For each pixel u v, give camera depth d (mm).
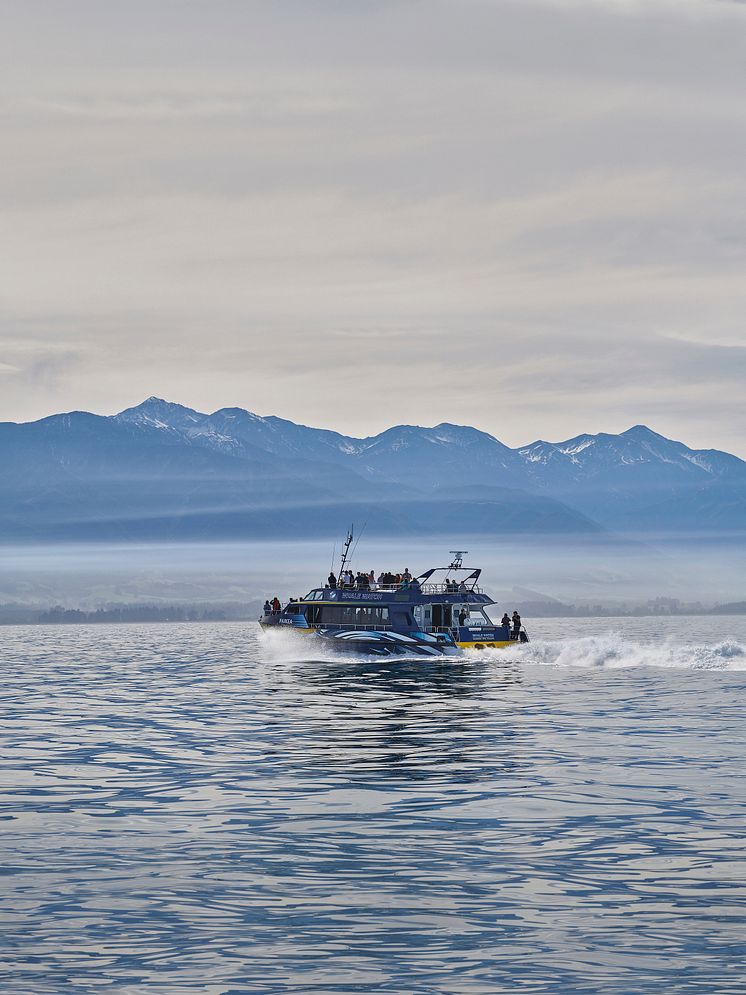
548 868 39031
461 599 151625
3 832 44750
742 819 45844
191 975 29609
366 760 61594
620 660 147125
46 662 175500
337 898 35906
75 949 31500
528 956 30797
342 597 152250
